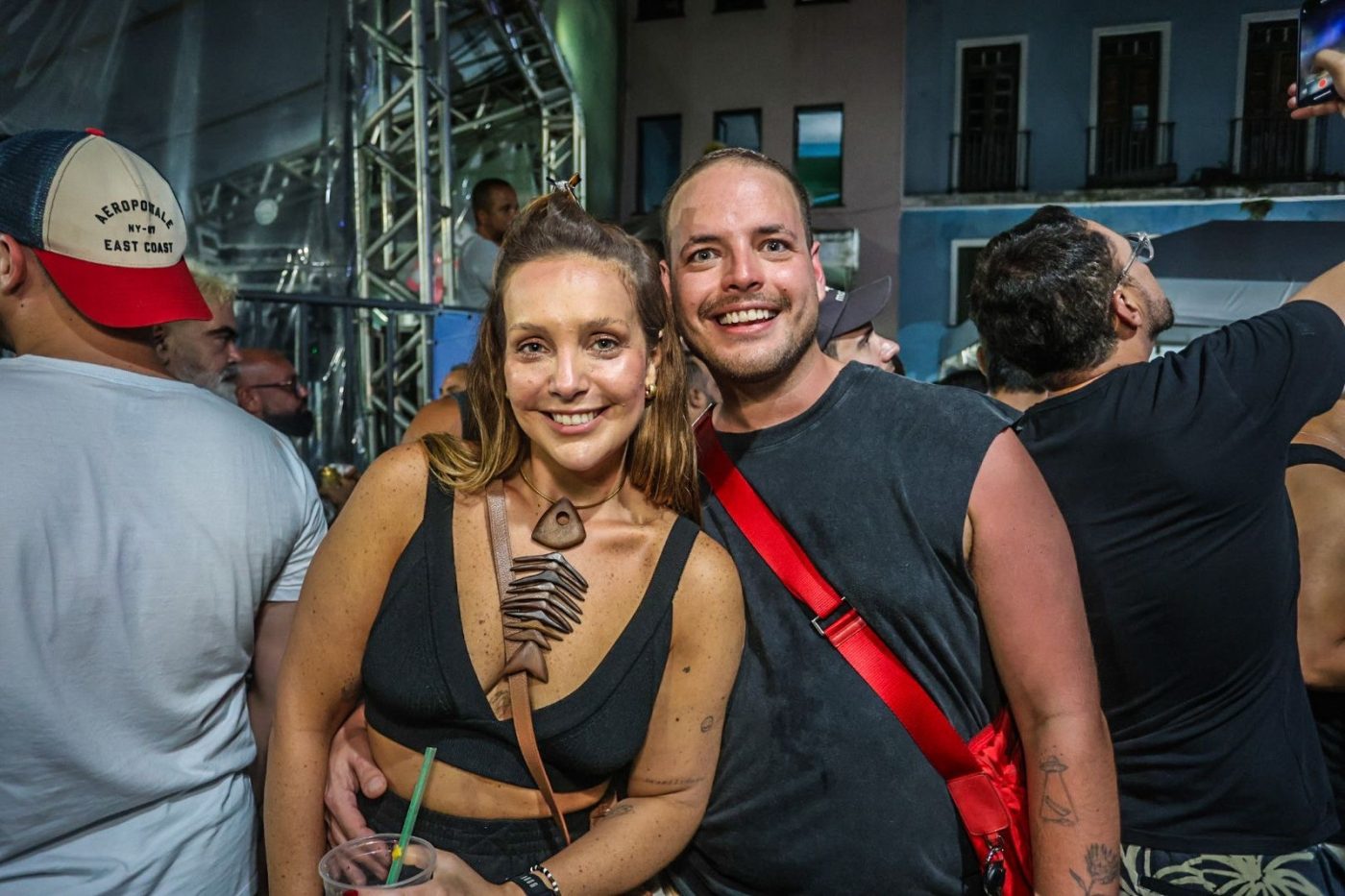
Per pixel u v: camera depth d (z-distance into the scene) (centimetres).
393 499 114
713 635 116
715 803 128
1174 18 1048
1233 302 782
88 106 422
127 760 113
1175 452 127
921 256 1240
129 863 115
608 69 1198
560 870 108
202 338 200
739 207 122
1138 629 131
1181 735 132
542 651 111
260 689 137
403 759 116
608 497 118
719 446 131
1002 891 117
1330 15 131
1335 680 145
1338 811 155
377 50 555
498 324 114
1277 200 943
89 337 120
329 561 114
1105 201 1095
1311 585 144
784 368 122
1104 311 138
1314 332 132
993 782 119
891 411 123
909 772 119
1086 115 1127
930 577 118
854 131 1254
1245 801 130
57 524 107
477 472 115
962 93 1207
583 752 111
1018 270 143
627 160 1312
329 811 120
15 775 108
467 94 872
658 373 119
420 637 112
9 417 108
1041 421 140
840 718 120
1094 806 112
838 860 121
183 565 115
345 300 419
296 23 496
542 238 111
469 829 114
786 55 1271
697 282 124
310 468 458
